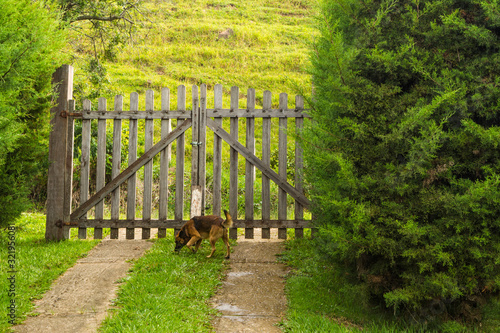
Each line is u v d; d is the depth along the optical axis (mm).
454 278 4207
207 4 36031
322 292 5426
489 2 4480
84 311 4852
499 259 4039
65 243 7590
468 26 4434
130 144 7988
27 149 7414
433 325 4512
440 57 4609
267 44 28578
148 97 8000
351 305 5105
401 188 4355
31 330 4371
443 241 4238
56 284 5695
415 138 4250
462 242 4207
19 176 7312
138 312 4660
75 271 6188
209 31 29359
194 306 4965
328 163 4750
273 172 7762
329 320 4688
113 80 21078
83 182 8039
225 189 12492
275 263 6629
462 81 4484
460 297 4492
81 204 7969
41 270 6070
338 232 4418
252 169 7852
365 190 4543
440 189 4488
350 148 4719
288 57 26094
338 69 4695
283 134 7785
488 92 4336
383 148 4520
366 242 4352
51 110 7984
